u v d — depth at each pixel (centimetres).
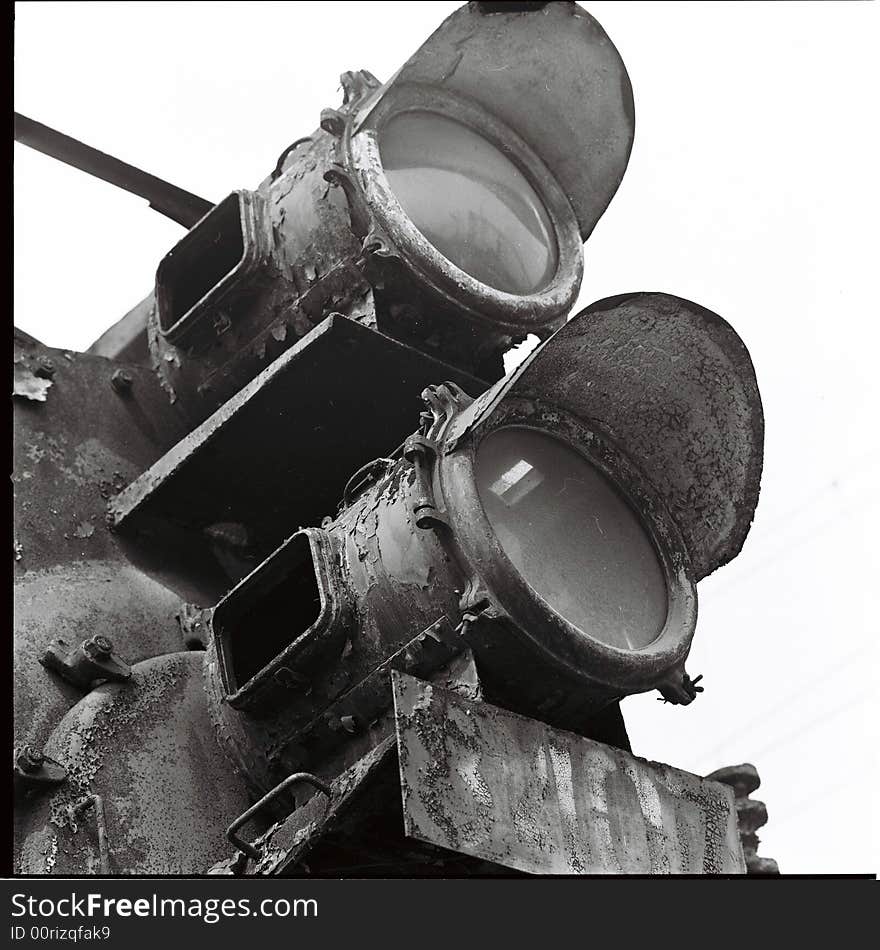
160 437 645
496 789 459
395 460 541
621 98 619
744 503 549
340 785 480
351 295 583
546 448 537
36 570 582
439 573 492
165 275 629
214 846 529
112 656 549
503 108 625
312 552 510
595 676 497
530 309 593
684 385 538
